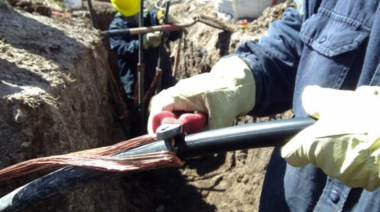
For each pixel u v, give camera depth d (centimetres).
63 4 464
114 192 270
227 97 115
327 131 81
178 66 500
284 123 89
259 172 302
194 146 91
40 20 305
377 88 90
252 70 122
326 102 86
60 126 176
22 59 213
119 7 452
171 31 439
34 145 163
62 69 224
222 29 392
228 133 89
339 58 108
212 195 334
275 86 126
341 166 80
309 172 117
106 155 94
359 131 78
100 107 307
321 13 116
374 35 99
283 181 129
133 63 458
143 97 423
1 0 303
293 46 125
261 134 88
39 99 169
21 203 95
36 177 161
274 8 372
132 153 92
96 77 310
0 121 158
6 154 156
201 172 370
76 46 280
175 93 113
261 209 136
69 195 176
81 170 92
